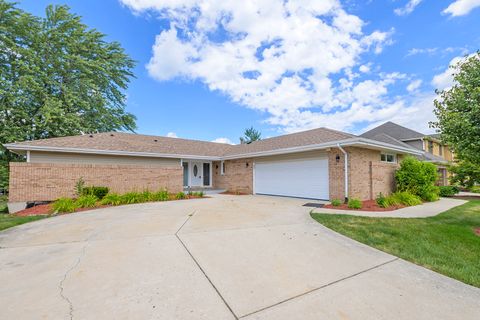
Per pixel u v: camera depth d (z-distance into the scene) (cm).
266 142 1670
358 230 553
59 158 1221
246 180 1558
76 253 400
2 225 607
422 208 891
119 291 275
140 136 1734
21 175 979
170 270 333
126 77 2527
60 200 863
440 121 605
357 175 1030
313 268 344
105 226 590
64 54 1941
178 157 1530
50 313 232
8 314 230
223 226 590
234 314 232
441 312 239
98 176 1138
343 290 282
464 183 1248
